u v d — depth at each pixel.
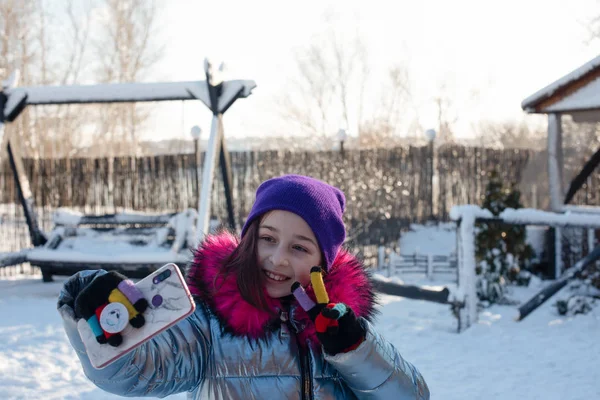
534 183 17.08
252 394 1.70
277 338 1.76
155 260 8.54
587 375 5.20
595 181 11.09
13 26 27.48
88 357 1.42
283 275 1.77
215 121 8.84
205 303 1.79
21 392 4.64
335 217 1.84
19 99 9.17
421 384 1.75
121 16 29.03
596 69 9.48
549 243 10.75
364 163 14.30
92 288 1.36
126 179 13.09
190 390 1.79
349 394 1.78
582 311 7.55
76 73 28.91
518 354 5.84
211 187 8.73
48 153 27.77
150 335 1.38
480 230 8.73
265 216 1.79
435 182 15.66
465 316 6.74
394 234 14.52
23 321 7.02
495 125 32.72
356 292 1.89
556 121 10.68
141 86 8.89
